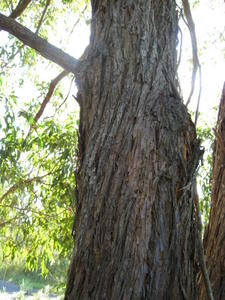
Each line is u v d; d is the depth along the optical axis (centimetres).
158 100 168
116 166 159
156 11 187
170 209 155
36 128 345
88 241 154
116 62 175
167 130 163
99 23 186
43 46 186
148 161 158
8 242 370
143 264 147
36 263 373
